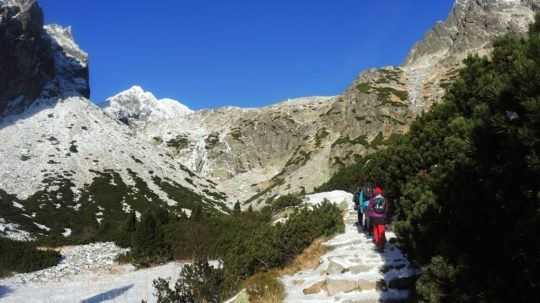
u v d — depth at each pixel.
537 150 4.36
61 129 87.25
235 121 116.19
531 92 4.43
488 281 5.47
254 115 115.25
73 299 15.90
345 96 90.25
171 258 22.98
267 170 95.44
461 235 6.43
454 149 6.70
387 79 87.00
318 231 13.94
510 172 4.83
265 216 23.56
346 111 84.31
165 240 23.45
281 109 111.38
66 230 48.59
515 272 5.36
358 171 28.94
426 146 11.41
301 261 12.64
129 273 20.86
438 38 109.94
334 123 87.38
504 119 4.75
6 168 67.56
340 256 11.27
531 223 4.60
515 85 4.61
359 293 8.84
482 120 5.11
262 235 13.93
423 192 8.84
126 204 62.41
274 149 100.88
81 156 79.06
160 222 26.80
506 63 6.61
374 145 67.69
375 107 76.69
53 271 21.97
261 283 10.12
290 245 12.99
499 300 5.35
